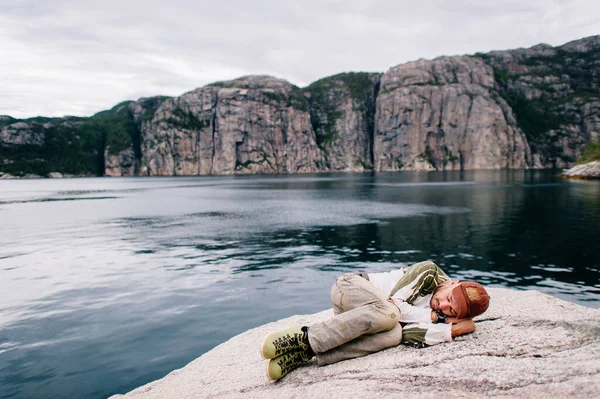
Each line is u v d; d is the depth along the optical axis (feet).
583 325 12.25
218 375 14.66
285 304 33.37
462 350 11.75
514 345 11.62
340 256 53.26
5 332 27.68
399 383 10.55
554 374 9.59
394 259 50.88
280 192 220.23
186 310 32.04
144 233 78.43
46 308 33.04
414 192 192.44
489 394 9.43
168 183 410.52
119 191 265.75
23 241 70.28
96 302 34.47
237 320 29.63
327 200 156.04
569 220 82.38
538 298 17.21
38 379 20.77
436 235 68.80
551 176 349.82
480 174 472.85
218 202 158.61
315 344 12.35
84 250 60.59
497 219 87.40
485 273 43.09
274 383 12.38
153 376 20.93
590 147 305.12
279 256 53.88
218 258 53.11
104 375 21.13
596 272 42.50
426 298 13.85
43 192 263.70
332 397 10.54
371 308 12.51
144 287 39.24
